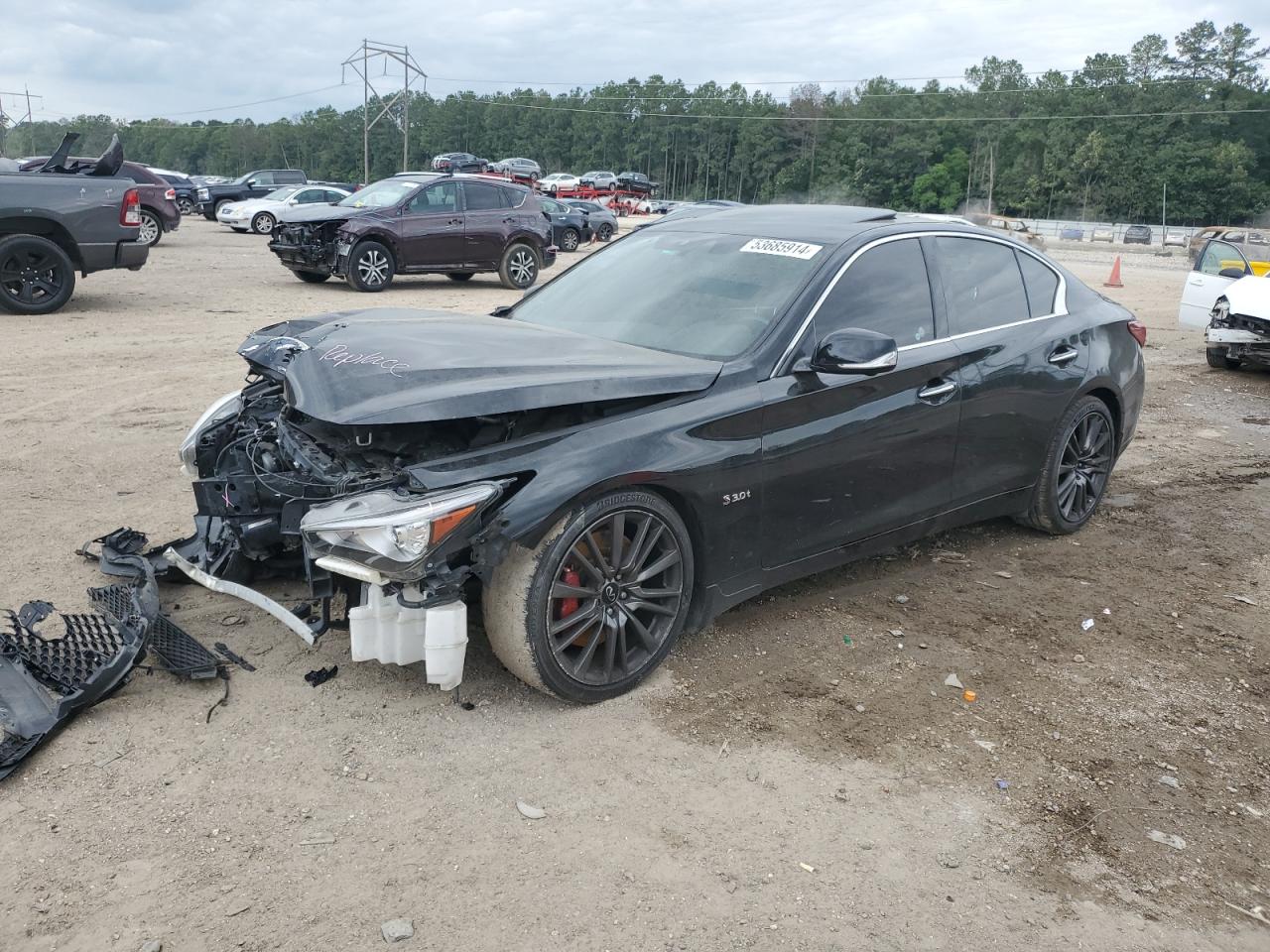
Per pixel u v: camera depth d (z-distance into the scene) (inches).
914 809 121.6
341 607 156.9
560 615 134.9
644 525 139.2
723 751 131.0
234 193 1423.5
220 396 317.7
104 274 662.5
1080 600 188.4
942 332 180.1
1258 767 135.7
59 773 118.0
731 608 174.9
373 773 121.3
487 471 126.0
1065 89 5152.6
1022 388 192.4
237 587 143.5
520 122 6407.5
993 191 4923.7
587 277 192.2
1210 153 4419.3
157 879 102.3
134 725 128.1
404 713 134.1
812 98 5698.8
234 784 117.6
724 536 149.1
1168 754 137.4
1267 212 4426.7
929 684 152.7
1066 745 138.1
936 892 107.4
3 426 270.5
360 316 171.5
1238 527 236.8
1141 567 207.0
